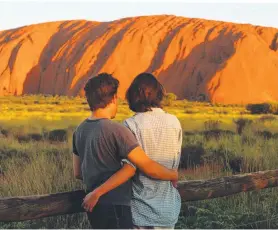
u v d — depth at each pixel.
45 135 17.38
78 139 2.94
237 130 20.05
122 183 2.82
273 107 45.88
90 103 2.92
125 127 2.84
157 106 3.01
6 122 26.73
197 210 5.51
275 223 5.45
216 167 9.02
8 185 7.05
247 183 4.66
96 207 2.84
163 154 2.93
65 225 5.26
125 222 2.84
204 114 40.94
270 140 13.17
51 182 6.95
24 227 5.21
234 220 5.47
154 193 2.96
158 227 2.94
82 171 2.95
